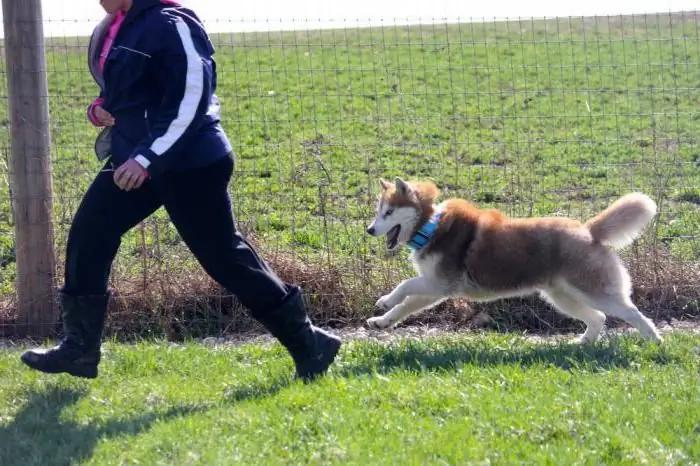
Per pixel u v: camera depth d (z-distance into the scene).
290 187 12.02
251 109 18.69
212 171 5.81
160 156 5.46
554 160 14.11
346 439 5.01
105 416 5.80
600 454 4.76
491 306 8.70
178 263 8.62
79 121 16.20
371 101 19.91
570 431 5.09
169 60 5.56
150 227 9.18
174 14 5.67
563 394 5.71
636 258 8.74
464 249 7.80
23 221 8.12
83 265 5.91
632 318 7.41
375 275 8.80
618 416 5.28
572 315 7.91
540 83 22.03
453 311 8.73
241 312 8.52
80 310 6.02
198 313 8.54
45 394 6.29
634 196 7.56
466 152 14.47
